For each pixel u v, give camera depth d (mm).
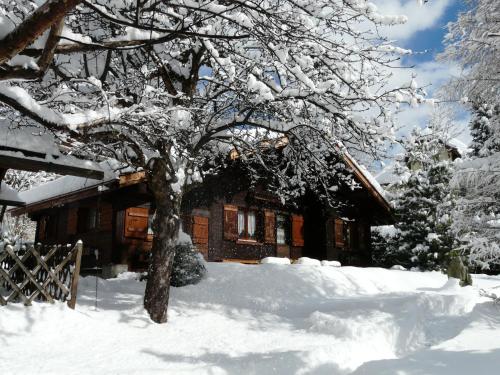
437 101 7703
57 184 15242
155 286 7719
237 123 8375
